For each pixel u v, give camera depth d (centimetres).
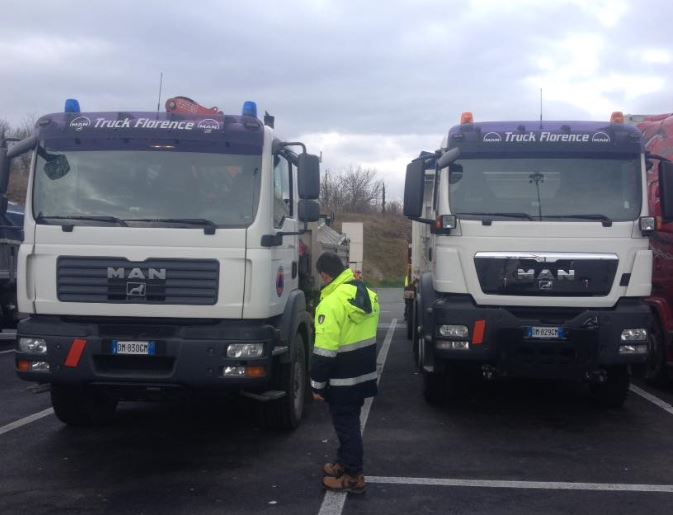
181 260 681
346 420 604
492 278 808
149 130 713
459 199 831
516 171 833
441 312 812
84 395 790
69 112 742
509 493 607
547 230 805
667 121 1047
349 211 6378
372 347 612
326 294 611
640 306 805
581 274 800
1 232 1361
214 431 804
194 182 704
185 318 682
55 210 704
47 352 676
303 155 739
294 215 838
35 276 693
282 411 776
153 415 879
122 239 684
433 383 916
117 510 566
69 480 636
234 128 711
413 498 594
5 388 1045
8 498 591
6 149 742
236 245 682
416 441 767
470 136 840
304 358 861
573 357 788
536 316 811
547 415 888
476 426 833
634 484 632
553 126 850
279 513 560
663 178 830
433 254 881
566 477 650
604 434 800
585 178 828
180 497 595
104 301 683
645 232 806
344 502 583
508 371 792
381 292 3838
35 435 782
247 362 666
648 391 1037
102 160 712
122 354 667
